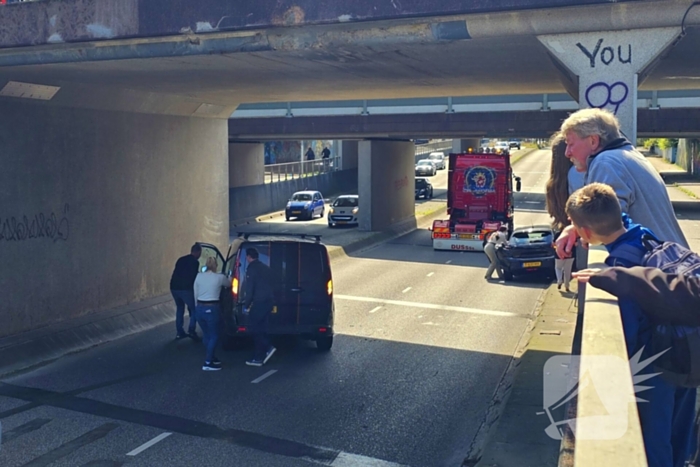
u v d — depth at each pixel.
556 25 8.90
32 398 11.38
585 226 3.25
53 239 14.94
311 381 12.46
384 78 14.72
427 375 12.86
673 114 34.09
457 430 10.06
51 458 8.95
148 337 15.70
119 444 9.43
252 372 13.02
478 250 31.64
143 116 17.30
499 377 12.74
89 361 13.65
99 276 16.19
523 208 52.22
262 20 10.27
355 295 21.12
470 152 33.09
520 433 9.23
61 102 14.87
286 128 38.56
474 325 17.08
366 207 37.91
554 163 5.57
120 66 12.48
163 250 18.19
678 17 8.26
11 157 13.98
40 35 11.59
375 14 9.66
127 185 16.89
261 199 49.28
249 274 13.35
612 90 8.72
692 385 3.16
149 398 11.41
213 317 13.11
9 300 13.98
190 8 10.68
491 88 17.44
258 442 9.54
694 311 2.90
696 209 44.78
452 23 9.63
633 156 3.66
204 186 19.61
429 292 21.64
